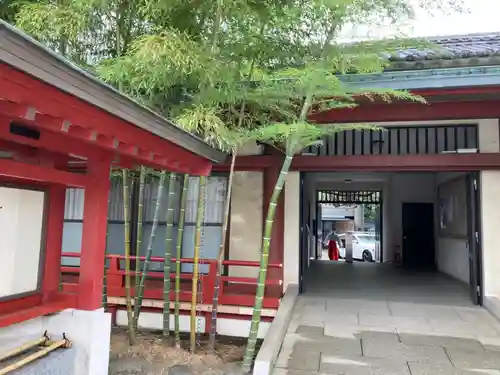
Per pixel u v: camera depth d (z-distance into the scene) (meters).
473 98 5.05
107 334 3.26
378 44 3.85
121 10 3.75
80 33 3.72
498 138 5.28
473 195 5.48
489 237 5.32
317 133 3.46
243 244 6.07
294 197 5.90
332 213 22.86
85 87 1.97
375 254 13.26
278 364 3.62
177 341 4.57
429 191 10.00
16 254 3.12
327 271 8.30
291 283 5.84
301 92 3.74
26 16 3.30
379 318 4.78
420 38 4.18
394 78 4.50
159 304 5.52
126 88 3.80
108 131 2.43
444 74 4.38
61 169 3.34
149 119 2.60
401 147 5.72
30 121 2.07
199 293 5.41
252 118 4.34
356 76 4.55
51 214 3.41
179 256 4.59
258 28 4.16
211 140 4.01
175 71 3.40
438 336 4.24
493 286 5.25
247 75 4.34
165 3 3.38
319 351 3.88
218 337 5.28
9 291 3.06
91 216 3.29
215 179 6.22
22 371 2.73
